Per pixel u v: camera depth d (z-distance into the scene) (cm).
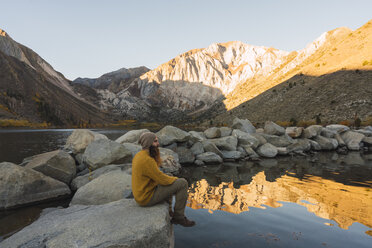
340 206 605
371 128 2692
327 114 8138
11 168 699
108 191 638
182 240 409
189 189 793
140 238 310
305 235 431
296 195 714
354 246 389
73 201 635
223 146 1625
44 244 292
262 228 464
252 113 13475
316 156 1712
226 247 383
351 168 1225
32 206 663
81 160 1107
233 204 624
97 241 295
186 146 1531
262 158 1622
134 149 1158
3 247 290
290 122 8781
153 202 398
